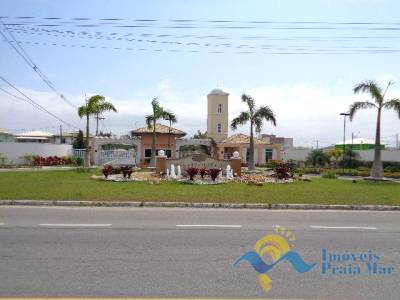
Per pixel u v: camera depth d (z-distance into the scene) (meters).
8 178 22.77
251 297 5.20
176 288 5.47
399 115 26.84
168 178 24.09
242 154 50.81
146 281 5.73
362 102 27.56
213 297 5.18
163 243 8.00
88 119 33.03
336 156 46.81
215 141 53.94
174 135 48.72
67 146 46.62
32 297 5.08
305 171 38.31
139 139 47.94
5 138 57.91
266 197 15.41
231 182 22.78
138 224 10.05
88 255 7.02
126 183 20.94
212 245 7.89
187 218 11.13
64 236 8.52
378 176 27.31
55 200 13.77
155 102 38.34
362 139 55.69
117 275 5.97
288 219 11.27
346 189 19.52
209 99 59.53
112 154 48.81
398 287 5.66
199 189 18.23
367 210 13.68
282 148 53.47
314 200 14.83
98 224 9.98
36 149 41.91
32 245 7.70
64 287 5.45
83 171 29.78
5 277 5.83
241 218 11.27
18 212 11.84
